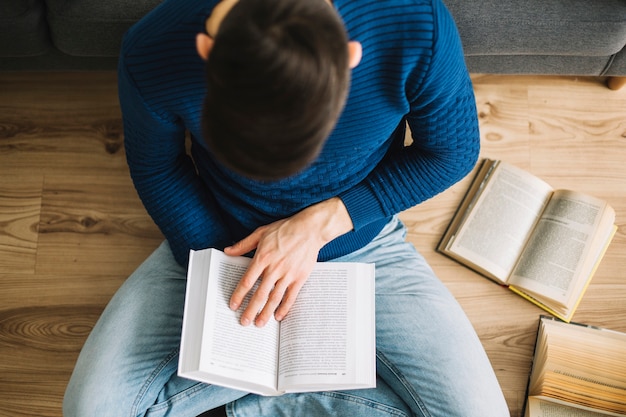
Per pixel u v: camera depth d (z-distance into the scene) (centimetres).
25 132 144
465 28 117
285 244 100
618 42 121
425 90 83
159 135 92
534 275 132
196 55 76
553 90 149
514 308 136
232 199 104
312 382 97
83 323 135
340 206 102
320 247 103
